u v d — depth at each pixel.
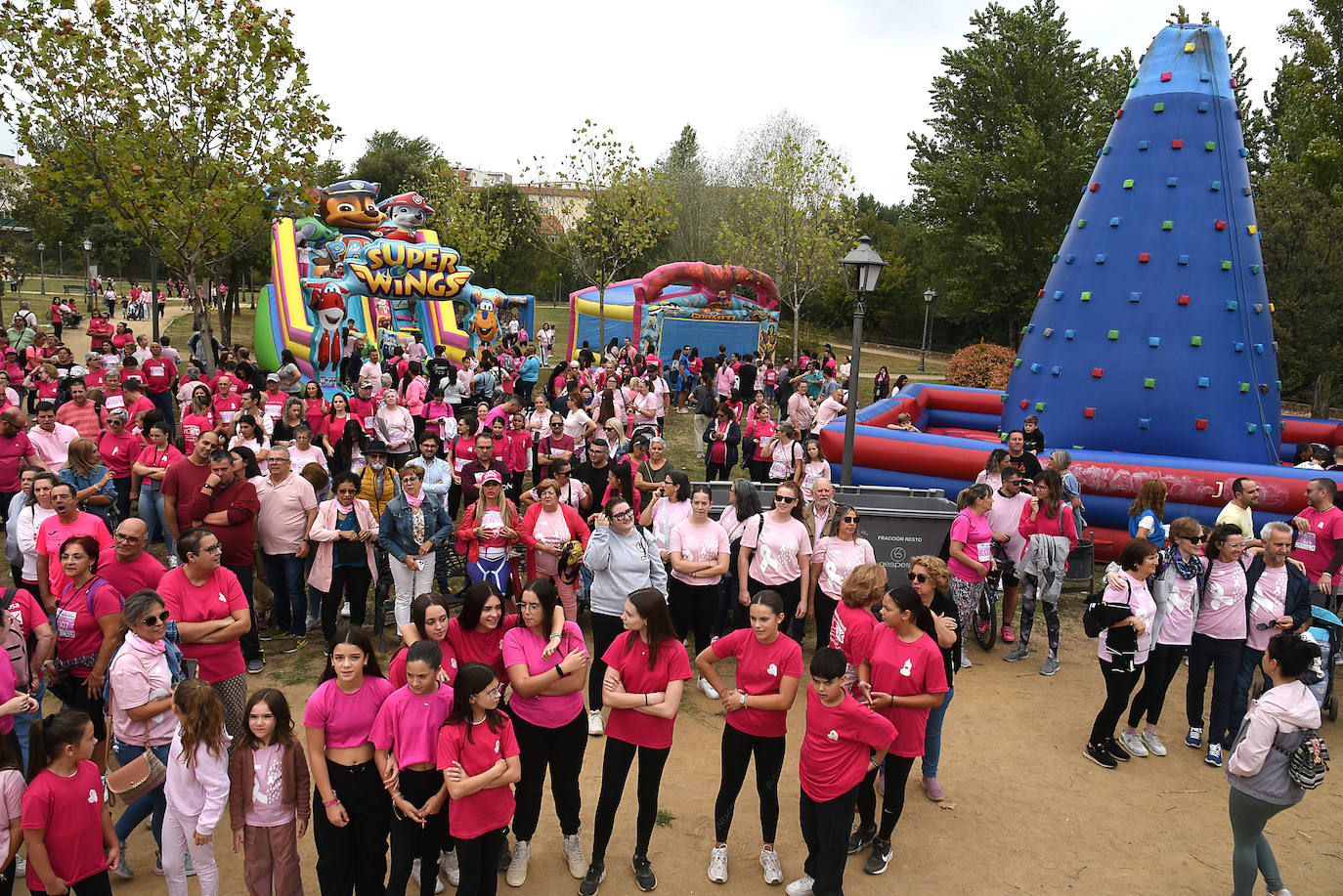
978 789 6.50
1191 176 11.85
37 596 7.29
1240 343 11.68
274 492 8.23
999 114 41.06
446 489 8.87
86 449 9.24
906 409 16.52
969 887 5.36
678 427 21.88
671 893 5.21
